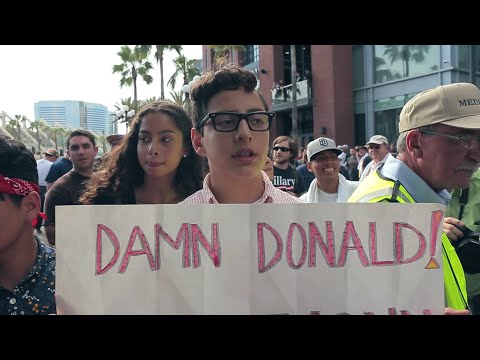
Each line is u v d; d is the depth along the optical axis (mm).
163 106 1990
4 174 1209
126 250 1138
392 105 20094
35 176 1297
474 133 1425
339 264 1135
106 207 1139
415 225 1147
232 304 1111
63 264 1135
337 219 1141
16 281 1295
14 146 1256
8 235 1237
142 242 1139
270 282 1121
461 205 1881
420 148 1507
